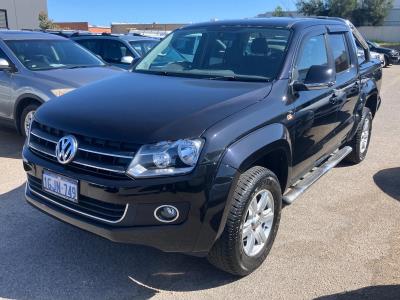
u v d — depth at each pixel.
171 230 2.86
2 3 24.41
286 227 4.22
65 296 3.15
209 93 3.46
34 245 3.79
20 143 6.86
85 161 3.01
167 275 3.41
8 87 6.55
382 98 12.70
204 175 2.83
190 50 4.50
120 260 3.61
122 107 3.25
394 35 46.19
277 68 3.87
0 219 4.23
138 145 2.86
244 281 3.34
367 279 3.39
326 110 4.35
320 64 4.49
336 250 3.81
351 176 5.71
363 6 47.25
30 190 3.50
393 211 4.65
